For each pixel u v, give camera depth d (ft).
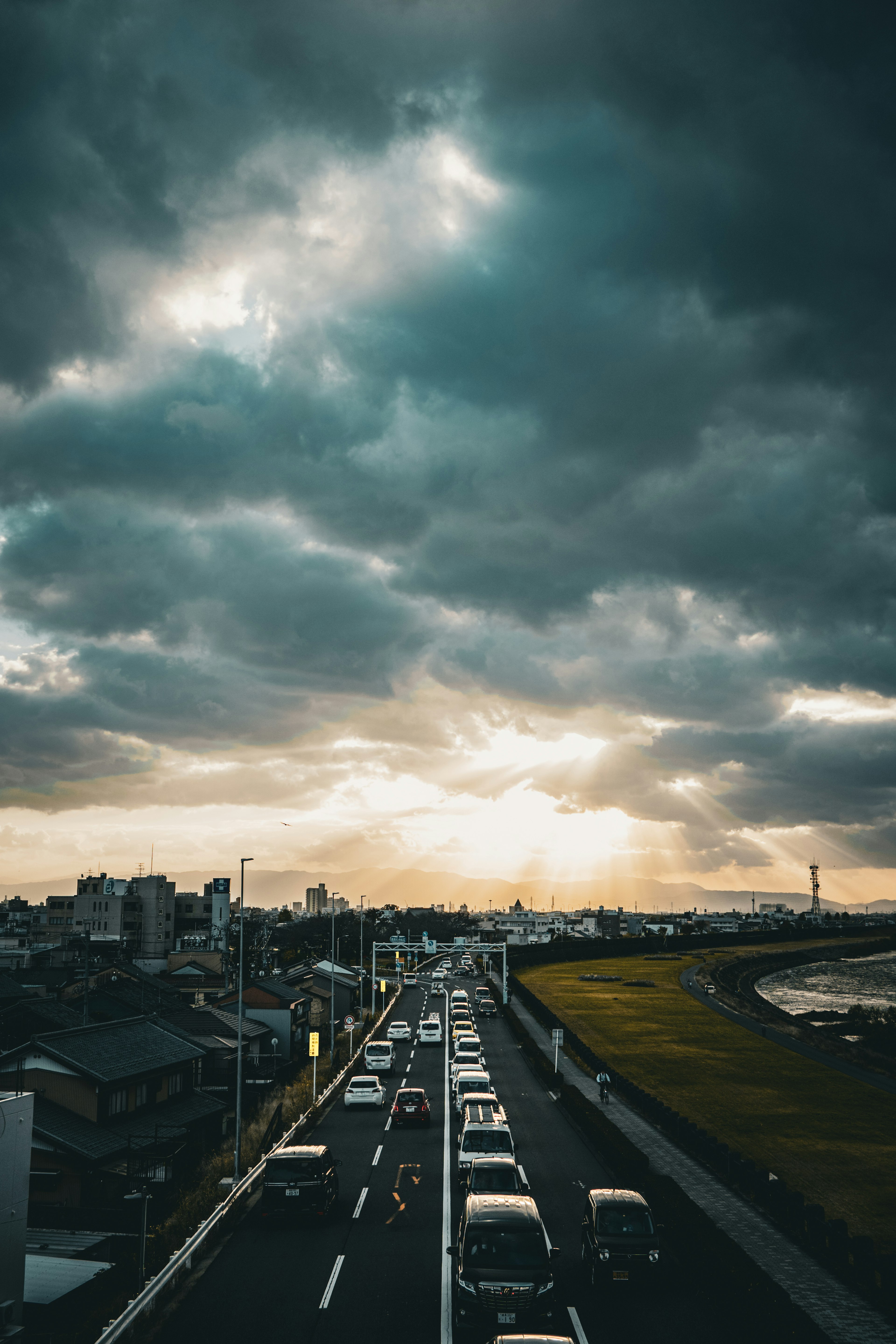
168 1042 143.13
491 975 461.37
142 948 444.55
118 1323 55.72
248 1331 58.44
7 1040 157.17
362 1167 106.93
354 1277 68.74
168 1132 124.67
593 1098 168.96
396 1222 84.23
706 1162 118.21
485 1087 149.69
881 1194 118.83
